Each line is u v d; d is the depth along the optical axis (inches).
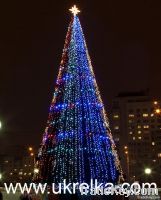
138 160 6663.4
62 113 2005.4
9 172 7219.5
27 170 7081.7
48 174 1968.5
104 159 1973.4
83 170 1923.0
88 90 2023.9
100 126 2006.6
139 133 6939.0
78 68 2036.2
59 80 2058.3
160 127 6894.7
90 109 2003.0
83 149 1951.3
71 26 2094.0
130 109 7096.5
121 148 6791.3
